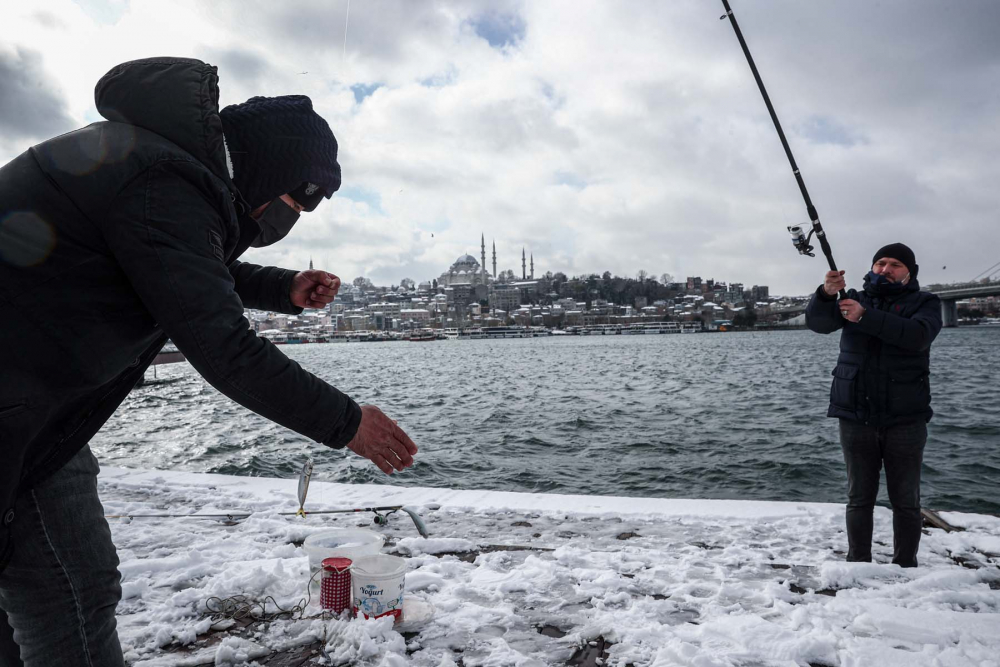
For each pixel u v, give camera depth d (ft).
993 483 27.73
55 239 3.13
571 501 13.01
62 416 3.44
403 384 108.78
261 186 3.91
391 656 6.00
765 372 122.72
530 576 8.48
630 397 76.79
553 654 6.31
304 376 3.51
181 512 12.13
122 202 3.18
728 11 10.93
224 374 3.26
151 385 110.22
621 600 7.68
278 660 6.17
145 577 8.56
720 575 8.70
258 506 12.67
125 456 36.65
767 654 6.31
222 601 7.41
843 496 27.20
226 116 3.84
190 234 3.29
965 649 6.33
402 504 12.80
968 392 73.51
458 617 7.12
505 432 48.01
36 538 3.45
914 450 9.36
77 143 3.30
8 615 3.66
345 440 3.62
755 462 33.81
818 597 7.95
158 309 3.20
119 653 3.87
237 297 3.46
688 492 28.32
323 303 5.58
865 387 9.52
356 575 6.94
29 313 3.09
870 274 10.24
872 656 6.21
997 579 8.68
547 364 176.45
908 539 9.43
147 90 3.53
